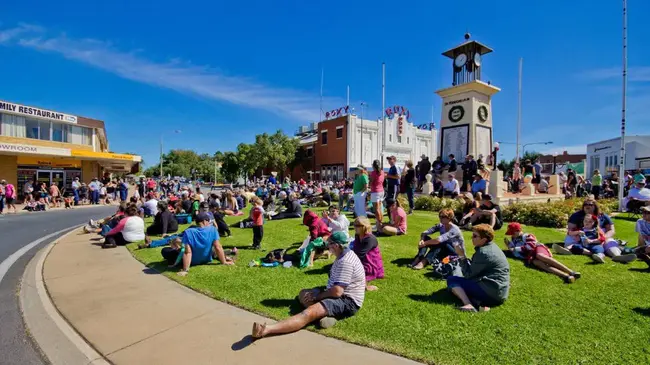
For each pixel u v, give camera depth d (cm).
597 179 1873
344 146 4225
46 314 431
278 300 460
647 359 315
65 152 2547
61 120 2730
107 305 454
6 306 473
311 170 4838
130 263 665
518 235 662
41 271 613
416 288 504
